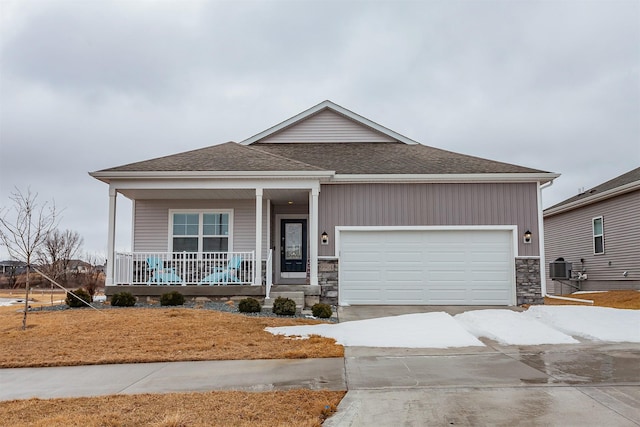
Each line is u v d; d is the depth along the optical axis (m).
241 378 6.99
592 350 8.68
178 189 14.78
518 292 15.20
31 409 5.63
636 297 16.50
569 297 18.61
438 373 7.10
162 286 14.09
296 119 19.42
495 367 7.44
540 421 5.03
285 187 14.70
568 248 24.27
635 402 5.63
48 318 11.53
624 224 19.53
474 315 11.48
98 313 12.02
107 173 14.28
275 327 10.58
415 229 15.47
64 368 7.86
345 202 15.62
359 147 18.84
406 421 5.09
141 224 16.75
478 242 15.48
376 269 15.48
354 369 7.42
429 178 15.34
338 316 12.88
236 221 16.81
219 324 10.67
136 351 8.79
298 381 6.75
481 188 15.56
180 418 5.11
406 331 10.11
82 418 5.17
